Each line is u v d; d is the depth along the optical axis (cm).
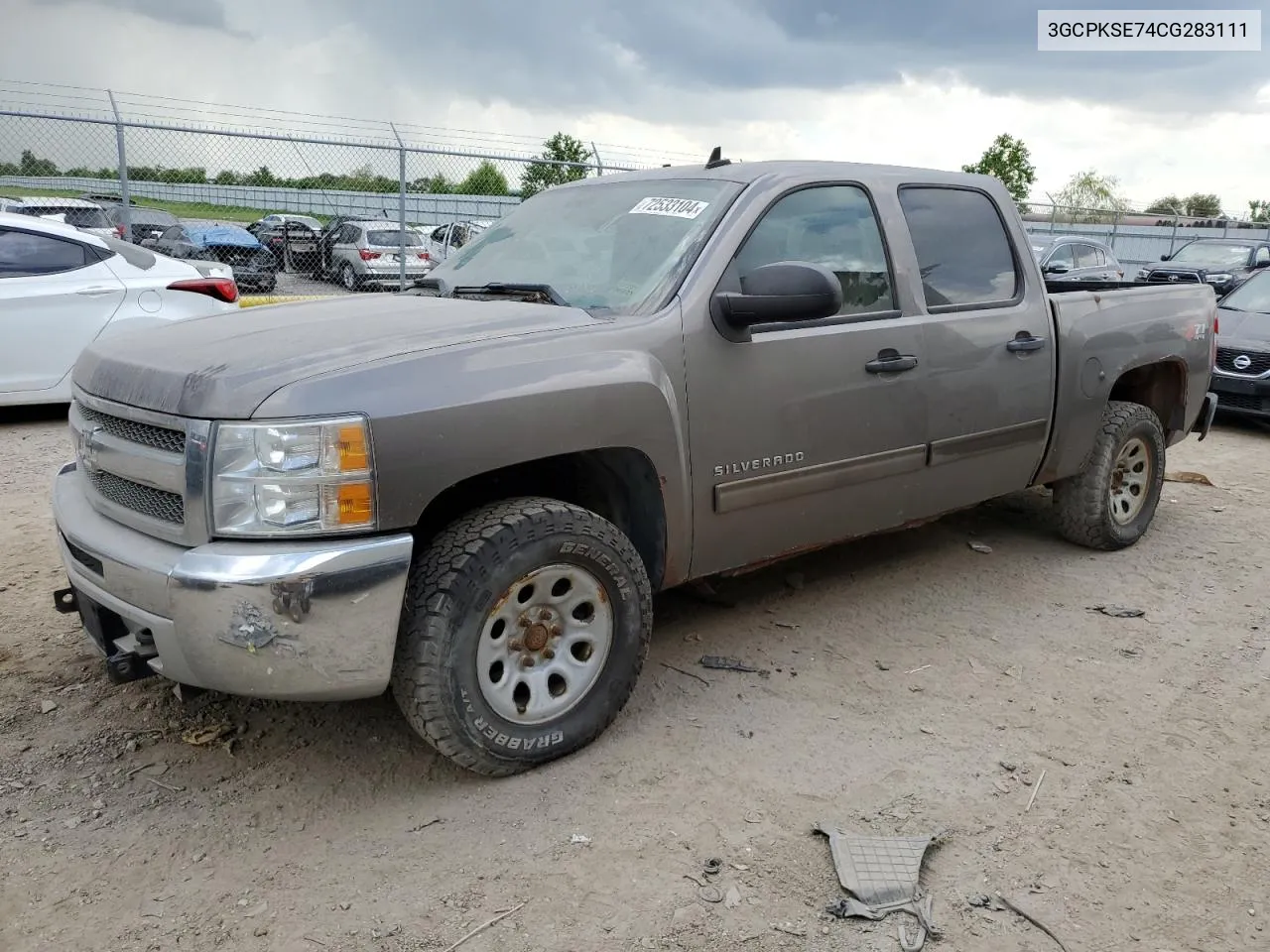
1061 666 390
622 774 305
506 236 409
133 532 283
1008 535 555
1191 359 536
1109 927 246
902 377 388
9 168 1247
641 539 337
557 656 305
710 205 359
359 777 303
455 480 272
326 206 1652
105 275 780
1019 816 290
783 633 414
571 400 292
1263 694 372
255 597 250
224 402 259
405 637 276
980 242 439
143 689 352
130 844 269
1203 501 647
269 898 250
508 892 253
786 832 279
